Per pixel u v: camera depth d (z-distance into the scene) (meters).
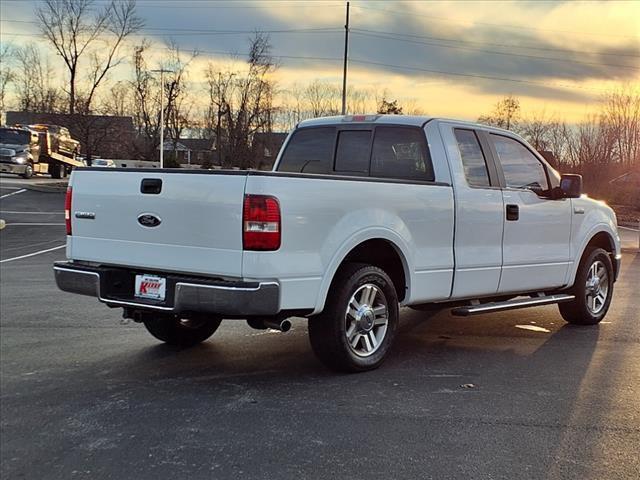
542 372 5.29
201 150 66.31
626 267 12.88
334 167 6.46
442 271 5.58
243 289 4.30
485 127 6.24
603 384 4.98
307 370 5.29
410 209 5.29
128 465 3.55
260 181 4.36
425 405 4.46
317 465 3.53
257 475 3.42
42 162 36.94
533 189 6.50
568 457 3.64
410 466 3.52
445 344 6.24
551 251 6.62
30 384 4.94
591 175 36.81
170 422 4.15
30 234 18.12
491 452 3.70
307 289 4.59
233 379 5.05
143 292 4.82
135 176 4.85
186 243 4.59
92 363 5.51
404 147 5.95
